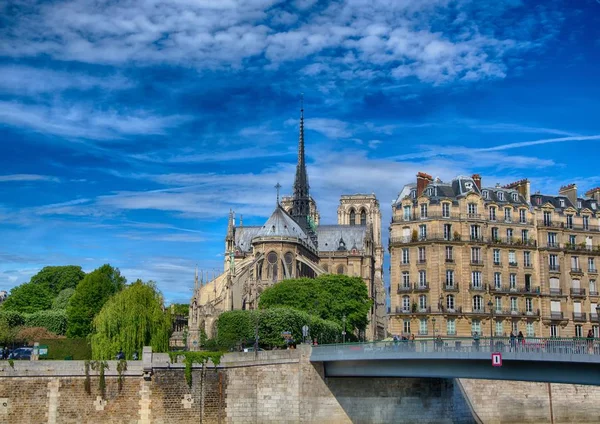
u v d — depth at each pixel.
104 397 95.25
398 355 89.06
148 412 96.56
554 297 143.00
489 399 109.38
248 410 101.31
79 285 156.12
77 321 152.00
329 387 102.56
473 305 138.12
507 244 142.38
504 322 139.25
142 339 109.25
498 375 82.25
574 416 111.06
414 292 139.88
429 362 89.81
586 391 112.31
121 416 95.62
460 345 84.50
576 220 148.38
